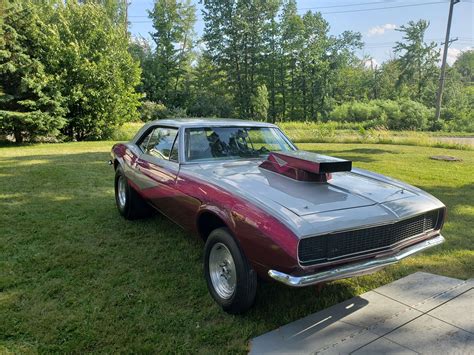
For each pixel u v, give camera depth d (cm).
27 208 561
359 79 6306
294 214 252
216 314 293
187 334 266
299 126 3128
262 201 269
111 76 1820
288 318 289
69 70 1711
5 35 1516
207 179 325
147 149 463
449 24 3438
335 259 253
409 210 287
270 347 252
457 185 748
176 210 363
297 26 4981
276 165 346
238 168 361
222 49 4994
